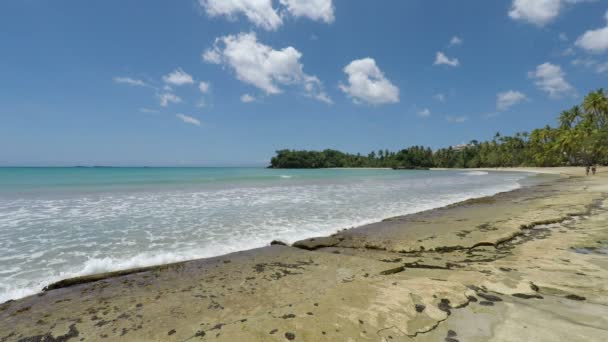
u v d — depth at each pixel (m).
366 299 3.60
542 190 18.11
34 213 11.29
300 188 21.95
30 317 3.66
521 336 2.78
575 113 63.91
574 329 2.87
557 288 3.88
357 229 8.28
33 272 5.35
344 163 129.62
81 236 7.87
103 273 5.11
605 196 13.02
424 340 2.78
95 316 3.62
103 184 25.48
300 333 2.91
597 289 3.81
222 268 5.36
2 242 7.32
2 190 19.75
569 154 62.97
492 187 22.06
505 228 7.60
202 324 3.30
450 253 5.98
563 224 8.09
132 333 3.17
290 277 4.78
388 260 5.64
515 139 88.88
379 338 2.83
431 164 107.12
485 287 3.95
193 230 8.49
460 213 10.42
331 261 5.60
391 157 120.12
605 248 5.75
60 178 34.53
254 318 3.23
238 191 19.64
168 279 4.86
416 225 8.55
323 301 3.57
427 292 3.77
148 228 8.75
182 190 20.33
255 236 7.83
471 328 2.96
